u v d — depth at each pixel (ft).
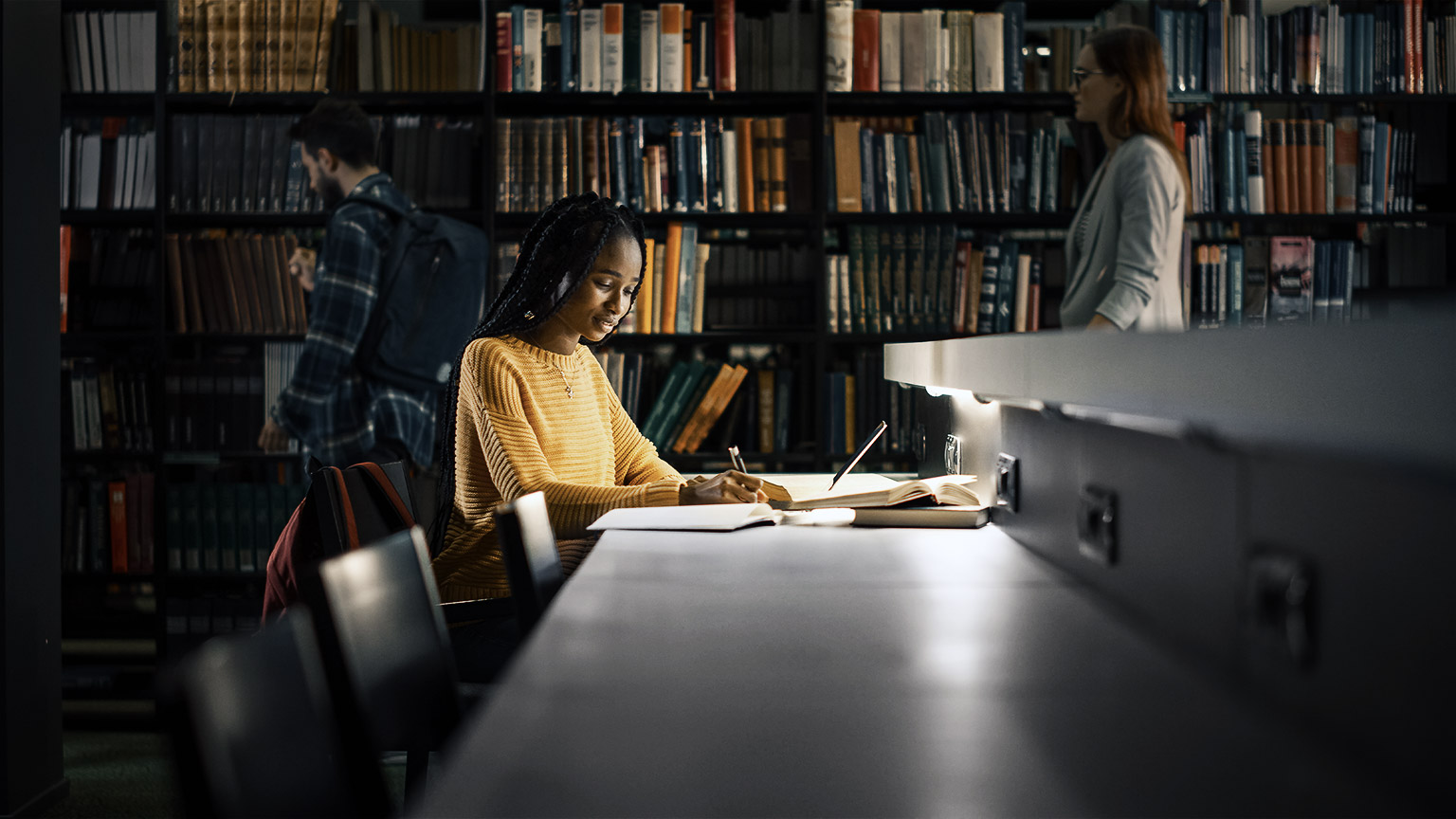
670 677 2.61
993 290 10.97
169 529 10.93
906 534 5.17
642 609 3.44
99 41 10.88
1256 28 10.69
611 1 11.02
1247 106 11.39
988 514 5.53
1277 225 11.51
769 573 4.11
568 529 6.02
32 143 7.67
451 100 10.96
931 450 7.95
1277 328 1.97
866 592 3.74
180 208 10.87
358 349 10.03
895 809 1.78
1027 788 1.86
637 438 7.62
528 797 1.83
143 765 9.45
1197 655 2.75
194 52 10.80
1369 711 1.90
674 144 10.85
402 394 10.09
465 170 10.94
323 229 11.50
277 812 2.04
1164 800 1.80
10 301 7.42
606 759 2.02
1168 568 2.97
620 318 6.77
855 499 5.95
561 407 6.55
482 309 10.76
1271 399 1.99
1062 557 4.19
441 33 11.00
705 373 11.05
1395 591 1.81
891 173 10.91
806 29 10.93
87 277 11.00
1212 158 10.82
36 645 7.84
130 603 11.23
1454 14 10.88
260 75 10.83
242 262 10.93
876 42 10.86
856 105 11.44
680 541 4.91
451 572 6.29
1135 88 8.04
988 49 10.85
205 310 10.96
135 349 11.64
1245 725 2.22
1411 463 1.50
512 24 10.78
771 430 11.17
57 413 8.06
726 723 2.24
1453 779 1.65
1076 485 3.98
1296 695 2.19
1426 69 10.78
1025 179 10.92
